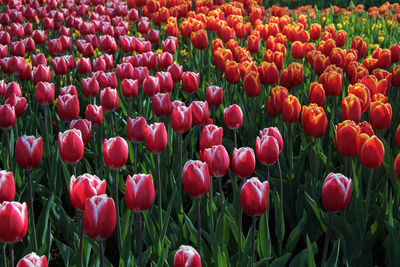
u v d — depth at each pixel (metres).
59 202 4.20
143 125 3.50
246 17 10.66
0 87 4.71
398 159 3.02
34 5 10.58
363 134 3.18
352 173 4.07
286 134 4.96
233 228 3.40
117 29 7.80
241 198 2.71
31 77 5.63
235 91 5.96
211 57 7.62
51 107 6.36
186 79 4.75
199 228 2.97
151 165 4.21
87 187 2.46
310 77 6.61
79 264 2.70
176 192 3.83
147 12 9.55
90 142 5.11
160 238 3.31
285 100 3.94
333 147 4.89
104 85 5.02
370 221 3.83
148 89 4.66
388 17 11.13
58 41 6.78
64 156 3.00
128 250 3.09
